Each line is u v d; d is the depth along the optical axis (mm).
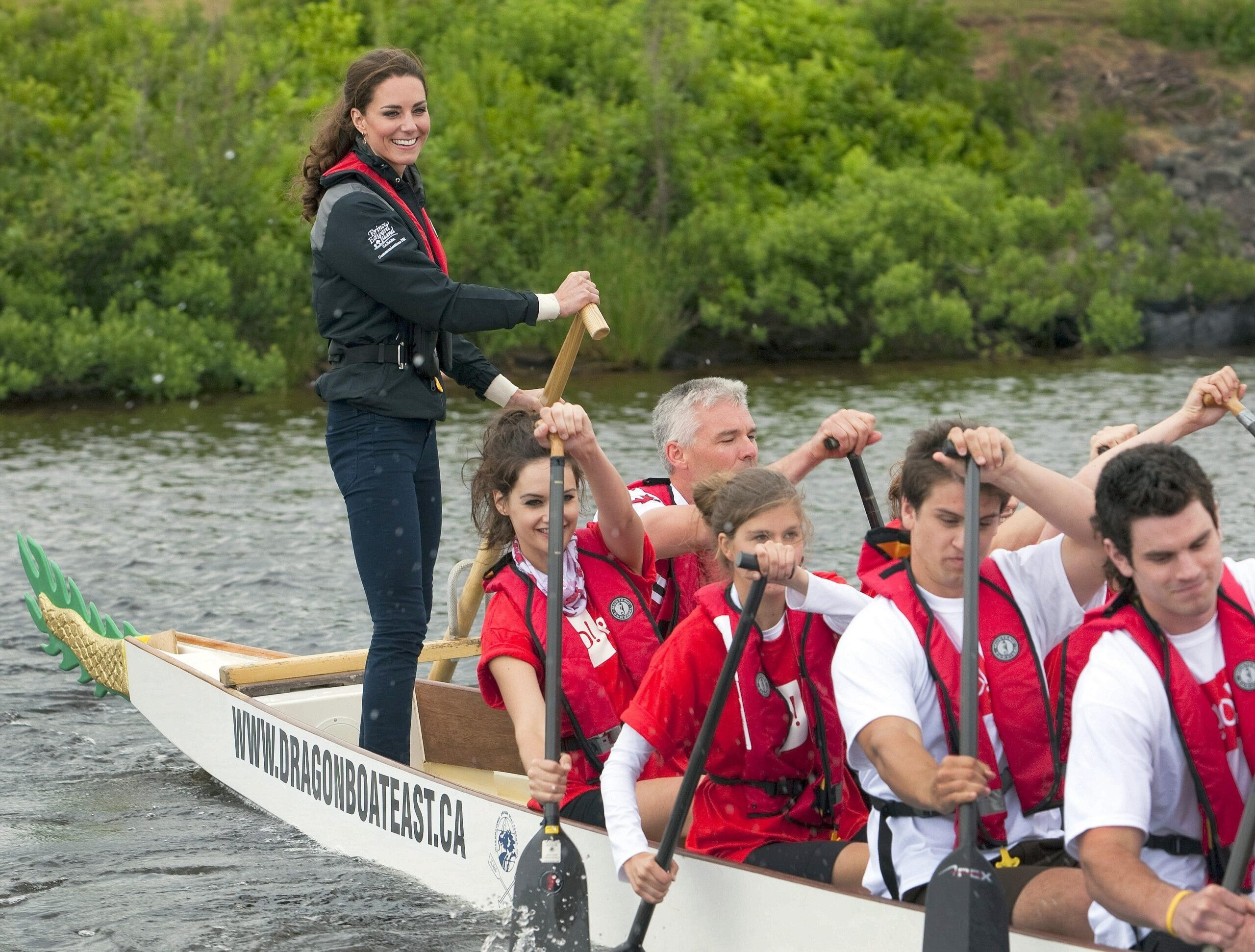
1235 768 7164
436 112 63812
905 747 7535
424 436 12875
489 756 13672
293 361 57219
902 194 63031
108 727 16844
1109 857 6836
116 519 29500
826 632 9117
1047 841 8086
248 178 57469
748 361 62938
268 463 37250
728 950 8977
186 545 26797
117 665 16422
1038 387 49375
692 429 11430
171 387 52125
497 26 69562
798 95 69250
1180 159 73312
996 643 7926
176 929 10758
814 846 8914
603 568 10539
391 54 12297
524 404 13555
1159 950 7199
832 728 9172
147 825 13398
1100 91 80438
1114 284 63375
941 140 71188
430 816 11195
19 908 11289
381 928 10688
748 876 8797
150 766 15367
